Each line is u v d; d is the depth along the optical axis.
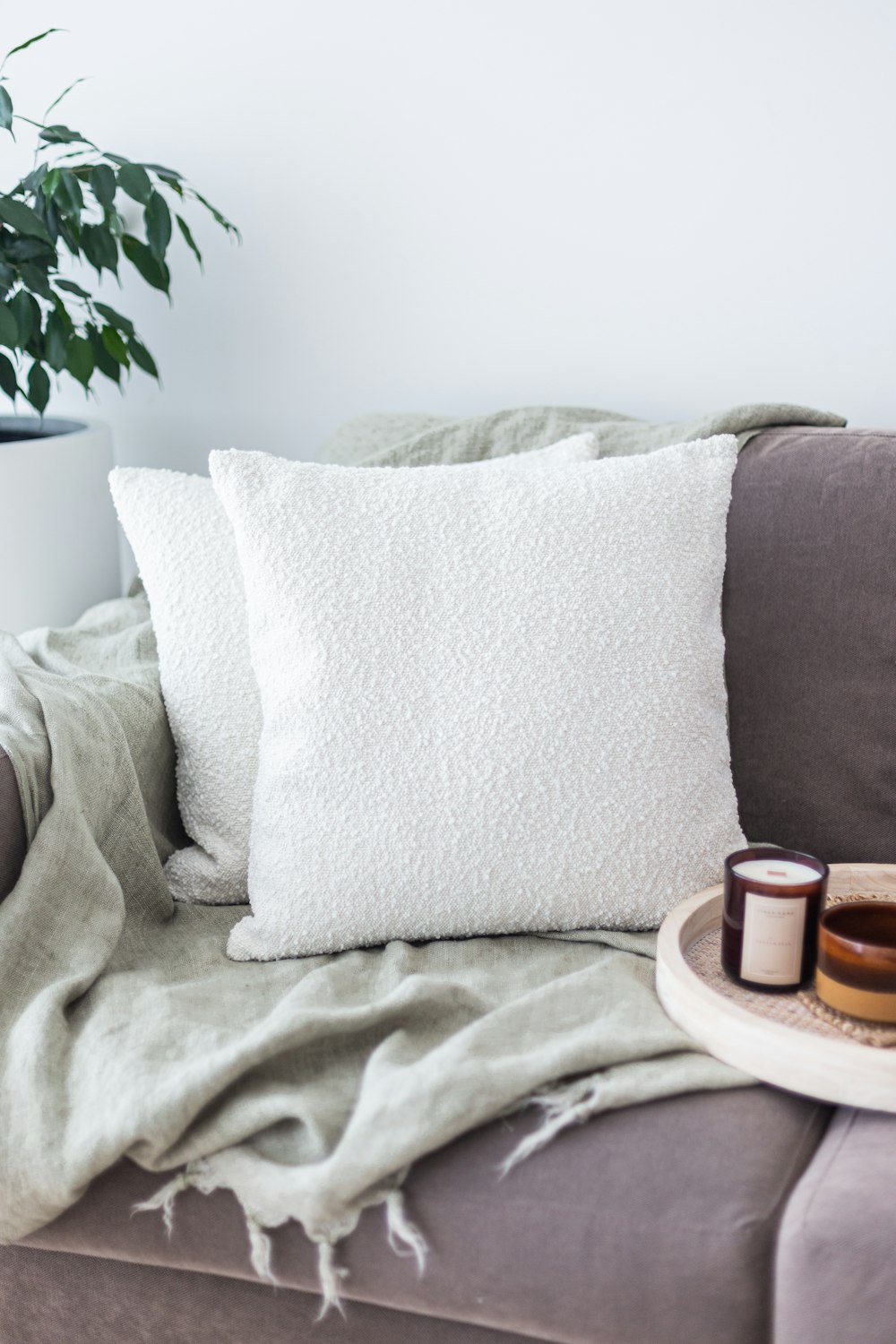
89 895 1.11
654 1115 0.90
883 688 1.28
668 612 1.18
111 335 1.59
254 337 1.78
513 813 1.12
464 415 1.74
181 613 1.31
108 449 1.69
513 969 1.09
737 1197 0.83
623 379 1.67
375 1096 0.88
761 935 1.01
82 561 1.63
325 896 1.12
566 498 1.19
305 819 1.13
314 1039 0.94
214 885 1.27
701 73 1.54
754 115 1.54
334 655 1.15
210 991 1.05
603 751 1.14
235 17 1.66
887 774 1.29
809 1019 0.98
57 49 1.74
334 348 1.76
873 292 1.56
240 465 1.20
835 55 1.50
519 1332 0.87
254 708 1.29
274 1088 0.93
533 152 1.62
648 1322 0.82
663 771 1.15
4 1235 0.92
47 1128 0.90
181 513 1.33
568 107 1.59
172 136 1.73
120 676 1.35
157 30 1.70
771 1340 0.82
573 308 1.66
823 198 1.54
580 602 1.16
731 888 1.03
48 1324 0.99
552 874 1.13
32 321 1.48
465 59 1.61
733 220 1.58
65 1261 0.97
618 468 1.23
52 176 1.46
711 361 1.63
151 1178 0.91
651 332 1.64
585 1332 0.84
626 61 1.56
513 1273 0.84
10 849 1.09
